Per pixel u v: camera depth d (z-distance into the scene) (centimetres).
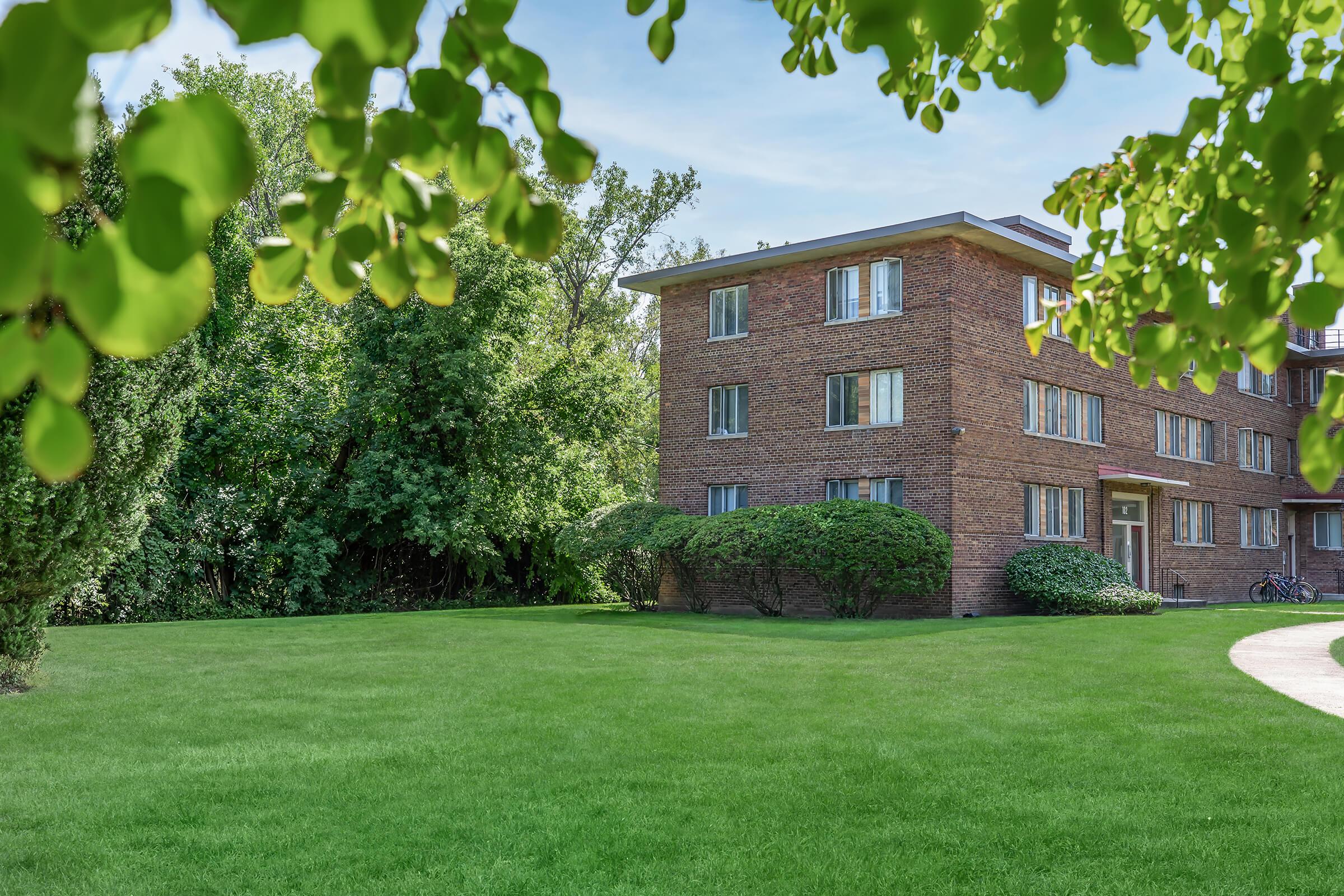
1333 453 171
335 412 2911
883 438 2464
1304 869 532
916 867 533
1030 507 2612
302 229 178
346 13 86
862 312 2523
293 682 1164
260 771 731
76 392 97
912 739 836
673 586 2780
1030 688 1103
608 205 4481
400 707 992
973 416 2423
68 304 87
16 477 990
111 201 829
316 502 2873
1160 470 3167
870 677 1193
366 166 171
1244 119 204
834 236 2500
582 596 3347
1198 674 1209
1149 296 317
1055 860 546
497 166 168
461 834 586
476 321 2952
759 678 1187
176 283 88
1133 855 554
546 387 3102
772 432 2658
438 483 2898
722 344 2759
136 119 85
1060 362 2719
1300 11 240
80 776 718
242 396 2750
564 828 596
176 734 864
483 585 3219
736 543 2409
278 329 2945
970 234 2389
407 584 3095
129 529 1132
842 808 639
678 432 2828
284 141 3872
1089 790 681
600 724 901
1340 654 1401
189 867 534
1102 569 2484
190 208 85
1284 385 4047
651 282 2844
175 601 2525
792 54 346
